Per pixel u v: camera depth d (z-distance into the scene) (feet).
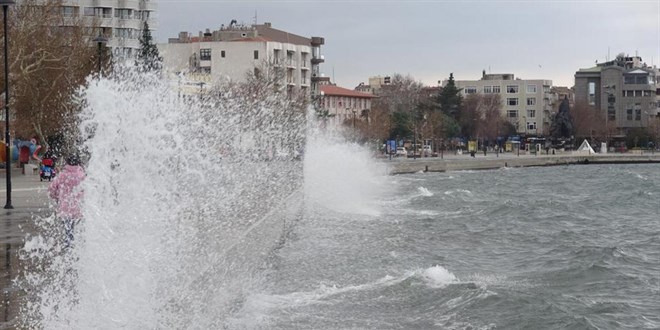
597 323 70.44
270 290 69.62
